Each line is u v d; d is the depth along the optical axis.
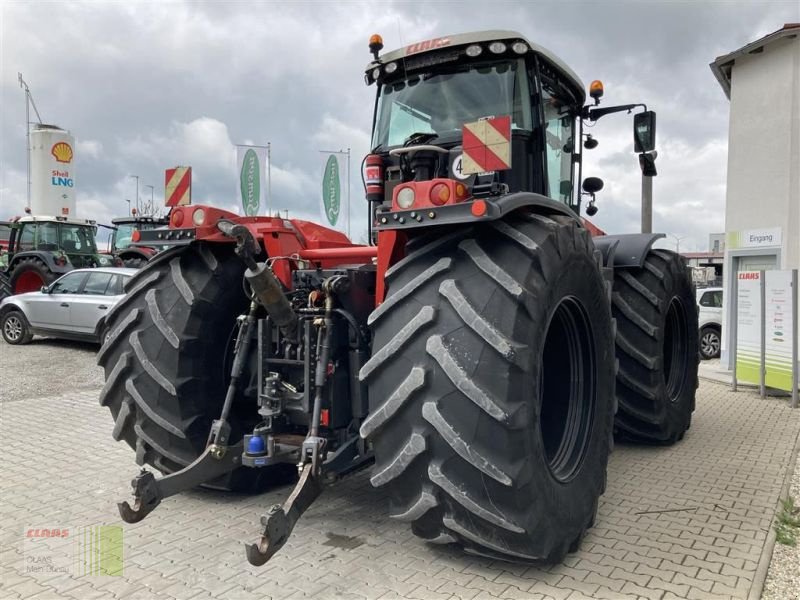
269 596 2.62
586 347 3.35
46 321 10.73
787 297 7.10
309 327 3.08
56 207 21.30
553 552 2.76
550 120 4.16
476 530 2.55
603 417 3.38
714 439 5.39
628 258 4.82
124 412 3.46
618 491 4.01
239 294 3.58
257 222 3.63
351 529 3.29
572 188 4.71
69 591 2.68
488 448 2.44
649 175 4.84
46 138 20.94
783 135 9.23
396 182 4.07
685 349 5.47
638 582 2.78
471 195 2.79
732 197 9.80
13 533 3.26
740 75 9.71
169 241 3.38
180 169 3.43
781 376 7.16
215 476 3.22
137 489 2.80
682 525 3.45
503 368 2.43
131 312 3.49
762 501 3.83
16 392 7.12
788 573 2.95
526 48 3.69
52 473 4.23
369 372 2.60
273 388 3.12
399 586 2.71
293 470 3.98
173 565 2.89
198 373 3.42
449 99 3.93
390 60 4.05
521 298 2.48
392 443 2.57
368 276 3.36
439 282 2.60
